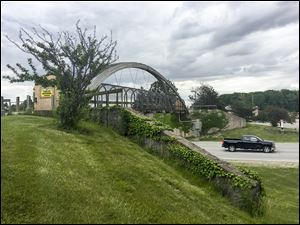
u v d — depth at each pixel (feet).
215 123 217.77
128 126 49.70
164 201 24.59
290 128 213.66
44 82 43.68
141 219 20.67
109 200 21.99
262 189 35.09
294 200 43.96
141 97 142.61
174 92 202.80
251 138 120.47
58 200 20.34
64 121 44.29
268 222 29.27
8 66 42.37
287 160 92.48
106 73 103.04
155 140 44.52
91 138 41.01
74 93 43.93
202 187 34.73
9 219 17.65
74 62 43.60
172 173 35.09
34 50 42.42
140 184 26.96
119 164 31.22
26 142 32.09
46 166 25.53
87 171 26.99
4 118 54.95
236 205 31.96
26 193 20.21
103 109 53.83
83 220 18.90
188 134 202.59
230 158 98.99
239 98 292.81
